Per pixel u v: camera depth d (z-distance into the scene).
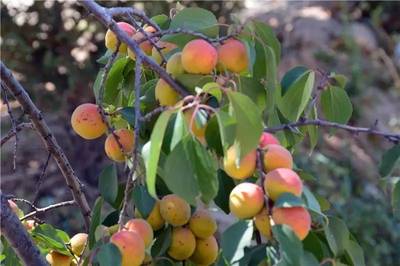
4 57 4.31
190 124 1.19
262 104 1.39
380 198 4.14
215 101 1.27
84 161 4.14
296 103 1.43
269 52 1.38
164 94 1.33
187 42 1.41
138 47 1.35
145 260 1.39
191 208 1.42
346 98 1.50
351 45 5.64
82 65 4.30
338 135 4.72
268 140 1.25
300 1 6.30
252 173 1.23
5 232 1.36
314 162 4.24
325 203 1.44
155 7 4.28
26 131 4.14
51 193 3.88
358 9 6.60
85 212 1.59
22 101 1.50
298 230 1.16
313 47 5.58
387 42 6.32
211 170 1.20
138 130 1.28
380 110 5.21
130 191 1.39
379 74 5.66
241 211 1.18
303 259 1.18
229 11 4.54
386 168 1.40
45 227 1.54
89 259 1.30
